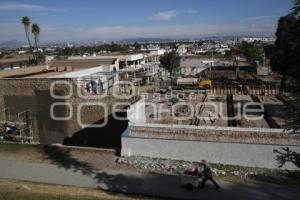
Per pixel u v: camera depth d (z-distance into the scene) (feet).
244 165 65.57
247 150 65.10
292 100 38.88
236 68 295.89
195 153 68.28
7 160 72.69
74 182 59.88
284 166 62.85
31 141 93.50
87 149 77.51
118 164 68.85
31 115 94.58
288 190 54.24
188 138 68.95
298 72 38.17
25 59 301.02
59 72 132.67
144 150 71.77
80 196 51.03
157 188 56.54
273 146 63.31
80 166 68.28
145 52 345.72
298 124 38.55
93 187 57.52
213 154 67.21
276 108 136.77
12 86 95.50
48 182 60.03
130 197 53.11
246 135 66.28
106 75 140.77
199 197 52.60
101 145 90.22
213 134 68.13
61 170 66.23
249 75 265.75
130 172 64.28
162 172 64.03
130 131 73.20
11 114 96.94
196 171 56.39
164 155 70.49
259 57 344.49
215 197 52.37
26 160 72.64
